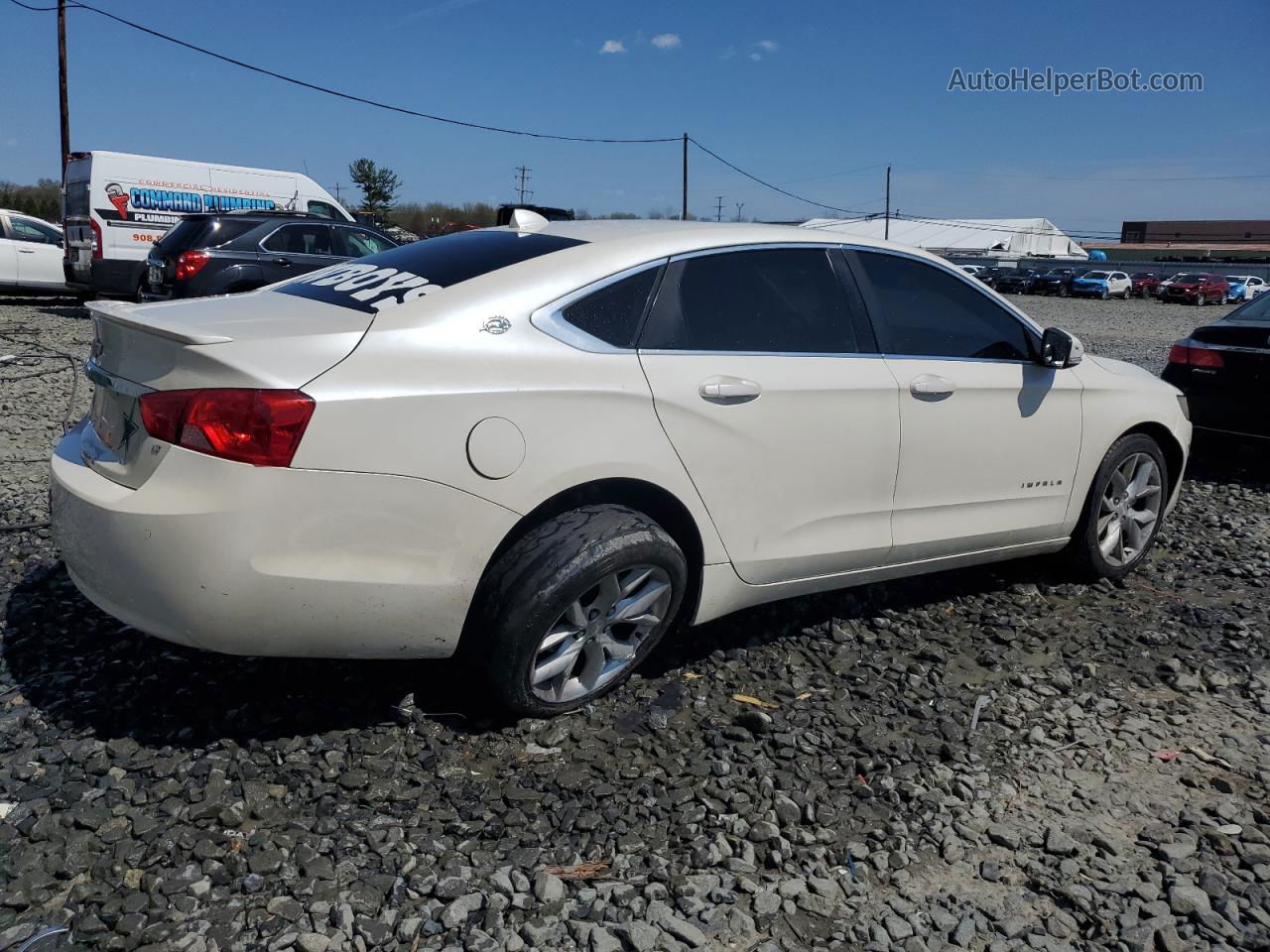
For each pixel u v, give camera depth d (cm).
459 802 273
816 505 355
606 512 307
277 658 344
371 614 274
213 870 241
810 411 346
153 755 285
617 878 249
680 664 364
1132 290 5672
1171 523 590
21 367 968
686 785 287
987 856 266
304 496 259
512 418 284
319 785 275
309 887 238
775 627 402
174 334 266
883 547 379
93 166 1469
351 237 1280
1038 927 239
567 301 309
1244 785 304
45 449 643
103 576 274
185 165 1562
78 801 264
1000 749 319
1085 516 455
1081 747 324
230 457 256
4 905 226
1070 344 414
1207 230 11150
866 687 355
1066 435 432
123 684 324
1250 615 443
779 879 252
